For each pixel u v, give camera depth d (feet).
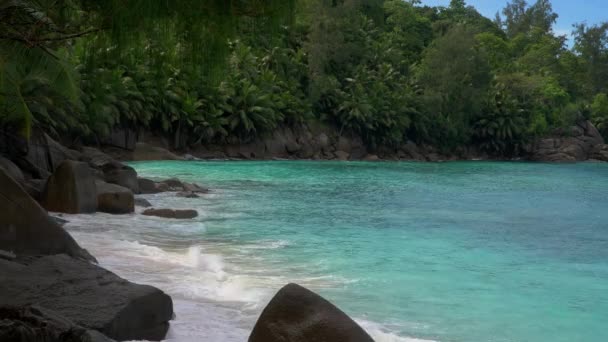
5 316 15.69
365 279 30.30
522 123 250.78
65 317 16.60
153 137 158.30
